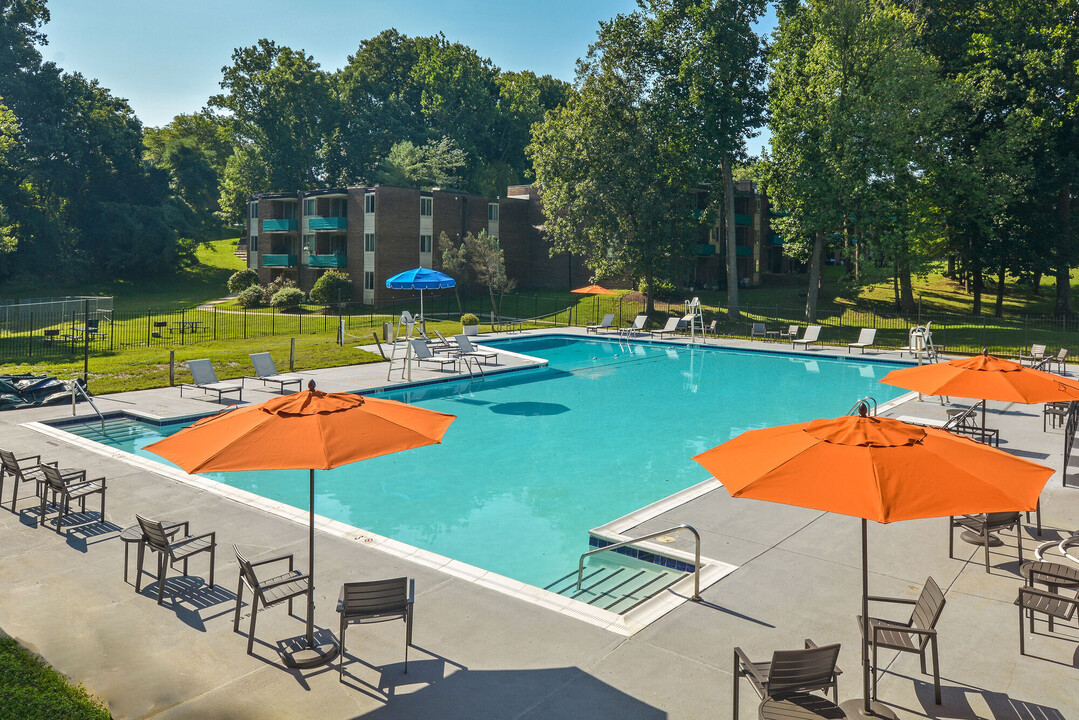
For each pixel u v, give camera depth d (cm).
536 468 1505
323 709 604
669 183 4712
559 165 4741
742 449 590
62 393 1948
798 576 888
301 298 5303
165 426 1741
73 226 7456
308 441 618
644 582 938
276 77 8194
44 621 754
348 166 8506
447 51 9100
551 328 4175
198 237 8100
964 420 1559
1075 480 1288
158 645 707
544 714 598
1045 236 4441
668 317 4806
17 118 6981
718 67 4322
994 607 807
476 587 845
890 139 3834
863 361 3019
